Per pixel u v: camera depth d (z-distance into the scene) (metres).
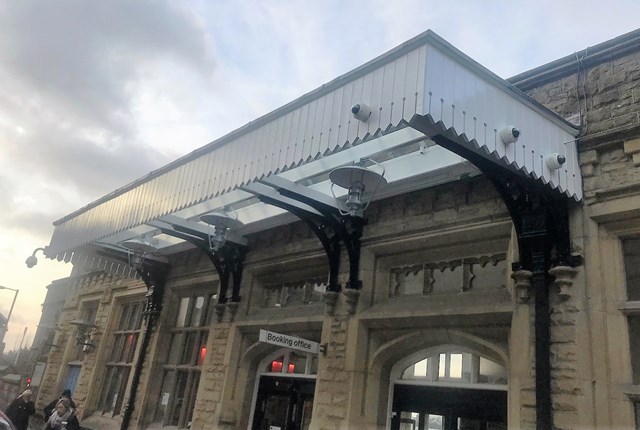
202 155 6.00
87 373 12.69
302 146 4.52
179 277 10.52
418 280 6.54
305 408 7.43
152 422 9.89
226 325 8.73
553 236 4.91
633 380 4.42
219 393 8.23
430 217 6.26
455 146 4.36
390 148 5.27
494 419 5.41
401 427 6.25
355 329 6.54
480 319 5.54
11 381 18.11
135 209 7.04
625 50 5.13
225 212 7.40
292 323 7.61
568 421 4.43
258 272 8.66
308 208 6.99
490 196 5.75
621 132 4.80
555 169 4.62
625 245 4.82
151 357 10.27
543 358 4.61
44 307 18.66
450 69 3.85
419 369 6.39
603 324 4.54
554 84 5.62
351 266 6.82
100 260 10.12
